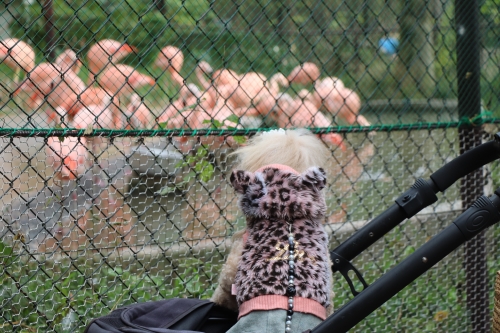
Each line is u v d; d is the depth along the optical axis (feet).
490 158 9.39
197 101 12.17
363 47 19.30
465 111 14.55
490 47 16.51
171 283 12.46
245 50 15.98
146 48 13.84
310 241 8.23
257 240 8.23
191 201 12.42
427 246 7.63
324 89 16.11
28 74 10.60
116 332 7.82
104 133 10.79
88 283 11.55
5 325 10.87
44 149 11.17
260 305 7.80
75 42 12.53
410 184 16.03
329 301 8.23
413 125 14.03
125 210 12.01
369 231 9.53
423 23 17.81
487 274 14.80
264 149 9.21
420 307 15.26
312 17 14.94
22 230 11.20
